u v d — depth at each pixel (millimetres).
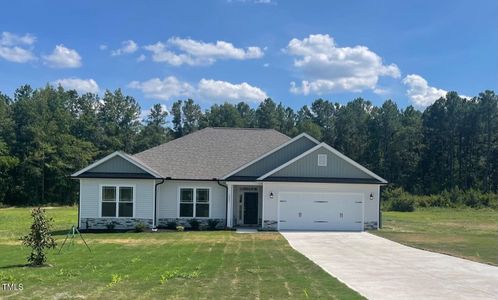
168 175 30016
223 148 33062
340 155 29703
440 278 13172
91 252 18703
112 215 28734
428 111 93375
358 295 10867
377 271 14250
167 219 29906
